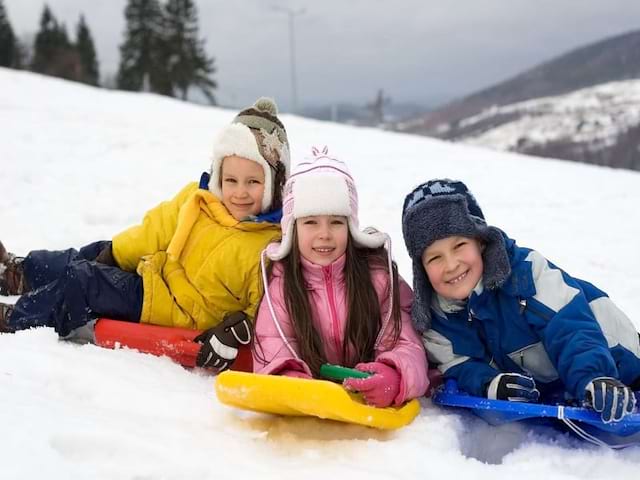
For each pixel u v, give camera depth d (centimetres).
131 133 979
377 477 178
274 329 244
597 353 212
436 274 234
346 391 214
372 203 625
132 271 307
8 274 337
